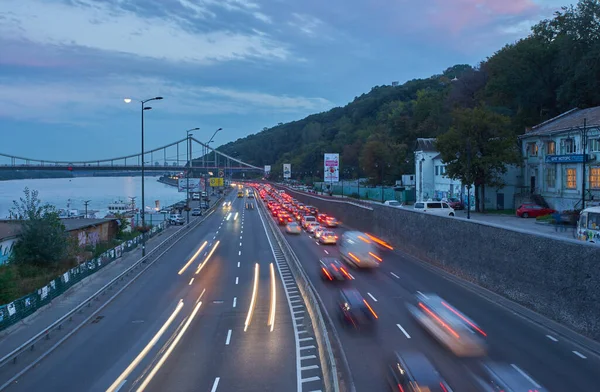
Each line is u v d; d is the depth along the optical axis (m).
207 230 64.50
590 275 18.72
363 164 108.38
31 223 35.75
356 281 29.91
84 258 39.75
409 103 138.88
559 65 65.69
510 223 46.06
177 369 16.86
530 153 58.28
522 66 71.25
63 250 36.56
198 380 15.86
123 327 22.20
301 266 35.88
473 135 58.50
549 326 19.94
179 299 27.30
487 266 27.00
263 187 193.75
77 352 18.92
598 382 14.32
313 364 17.08
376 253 40.72
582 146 48.28
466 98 93.88
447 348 17.31
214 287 30.14
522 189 59.44
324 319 21.77
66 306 25.48
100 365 17.47
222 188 177.62
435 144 61.50
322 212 85.06
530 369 15.34
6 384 15.89
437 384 12.29
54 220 37.62
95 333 21.38
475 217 53.03
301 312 23.97
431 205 52.94
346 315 21.14
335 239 48.22
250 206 107.44
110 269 35.69
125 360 17.92
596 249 18.50
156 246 46.69
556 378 14.62
